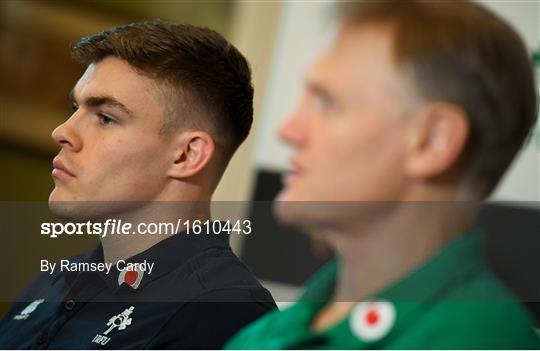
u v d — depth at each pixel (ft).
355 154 7.77
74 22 23.71
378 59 7.81
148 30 12.37
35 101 23.90
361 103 7.80
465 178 7.68
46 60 23.94
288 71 16.24
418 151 7.63
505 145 7.61
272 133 15.93
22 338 12.76
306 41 16.24
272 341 8.64
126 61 12.22
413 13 7.84
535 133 13.52
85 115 12.21
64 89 23.97
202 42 12.52
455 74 7.52
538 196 13.51
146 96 12.07
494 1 14.02
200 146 12.30
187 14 22.26
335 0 8.31
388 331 7.65
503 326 7.42
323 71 8.06
